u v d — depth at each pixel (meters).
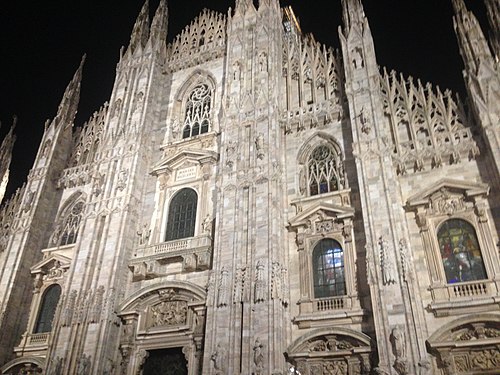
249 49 40.06
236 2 43.59
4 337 35.34
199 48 46.75
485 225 26.34
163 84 45.94
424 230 27.48
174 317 32.16
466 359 23.28
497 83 29.36
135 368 31.34
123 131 41.62
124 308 32.88
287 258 30.45
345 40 36.22
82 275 34.31
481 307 24.22
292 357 26.48
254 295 28.08
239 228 31.00
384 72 34.84
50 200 43.00
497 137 27.50
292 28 48.03
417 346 23.22
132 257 35.56
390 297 24.89
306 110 36.12
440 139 30.23
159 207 37.66
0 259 40.22
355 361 25.39
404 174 29.97
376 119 31.12
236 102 37.34
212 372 26.56
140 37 48.50
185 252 33.22
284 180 33.47
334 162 33.53
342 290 28.31
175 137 41.81
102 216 37.06
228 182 33.47
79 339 31.73
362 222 29.42
